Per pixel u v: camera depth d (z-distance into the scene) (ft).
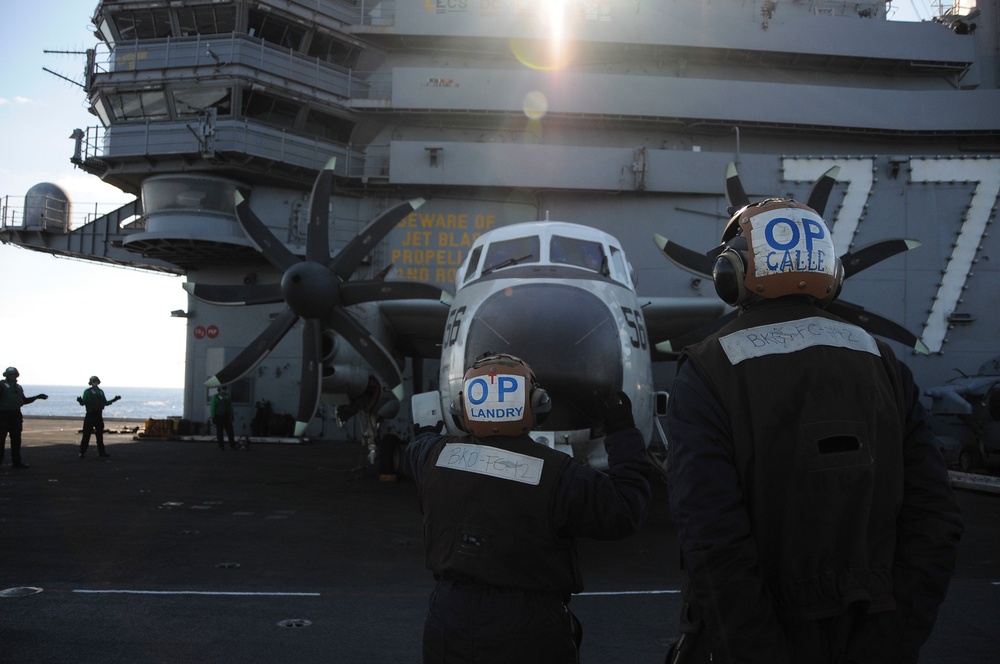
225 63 63.52
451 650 7.82
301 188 69.87
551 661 7.76
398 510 33.50
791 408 6.28
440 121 69.67
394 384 35.94
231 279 73.97
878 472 6.28
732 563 5.98
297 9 65.41
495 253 29.78
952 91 67.92
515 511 7.86
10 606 17.49
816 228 6.93
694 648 6.63
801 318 6.75
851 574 6.00
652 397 26.86
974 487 44.96
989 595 19.76
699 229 66.90
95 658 14.07
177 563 22.25
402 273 69.15
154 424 73.56
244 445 65.87
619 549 25.84
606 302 25.62
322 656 14.35
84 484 40.01
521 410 8.20
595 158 66.49
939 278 63.87
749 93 67.00
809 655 6.10
